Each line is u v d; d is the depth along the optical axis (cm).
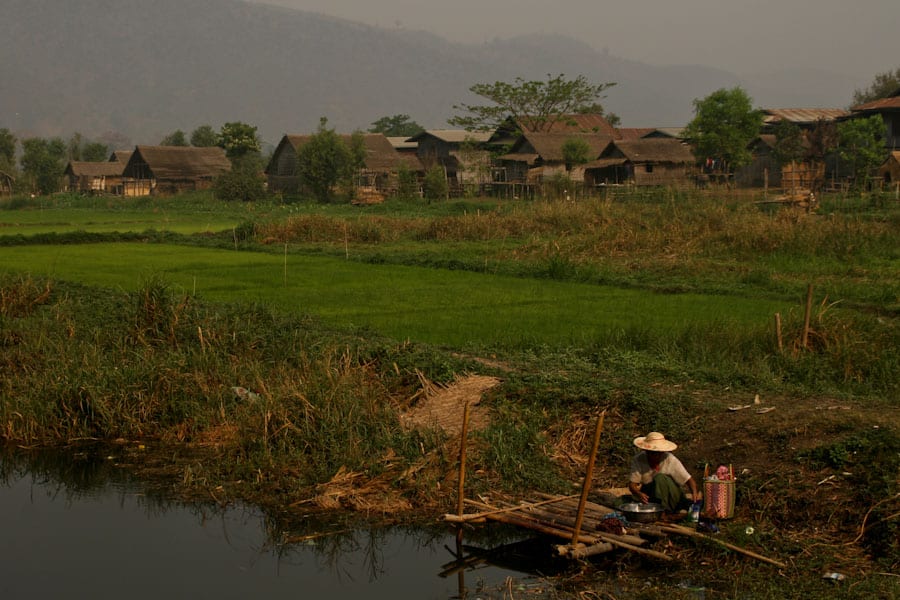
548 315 1969
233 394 1326
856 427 971
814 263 2709
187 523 1001
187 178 8838
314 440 1148
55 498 1077
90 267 2983
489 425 1148
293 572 883
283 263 3130
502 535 962
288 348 1504
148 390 1332
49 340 1623
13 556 915
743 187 6203
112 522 1005
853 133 5522
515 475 1043
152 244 3969
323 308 2094
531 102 7581
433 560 905
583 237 3222
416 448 1109
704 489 900
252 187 7594
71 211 6981
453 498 1017
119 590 839
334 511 1016
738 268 2622
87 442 1269
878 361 1379
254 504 1046
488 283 2555
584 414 1148
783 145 5806
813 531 872
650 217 3472
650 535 883
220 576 873
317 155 7175
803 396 1159
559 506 951
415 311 2042
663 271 2622
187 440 1260
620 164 6481
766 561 828
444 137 8206
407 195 6825
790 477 927
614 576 841
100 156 12350
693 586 812
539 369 1380
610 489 1004
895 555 811
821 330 1491
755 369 1337
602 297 2253
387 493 1035
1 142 12338
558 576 853
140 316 1636
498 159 7194
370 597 823
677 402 1124
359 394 1243
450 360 1366
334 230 3925
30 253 3494
